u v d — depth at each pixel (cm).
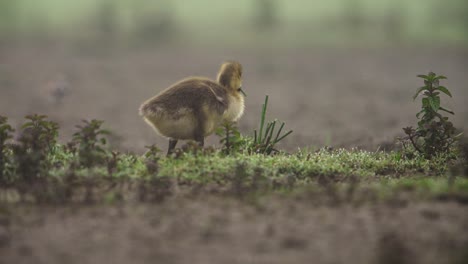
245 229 1073
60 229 1093
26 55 6844
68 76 5672
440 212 1128
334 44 7856
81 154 1420
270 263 948
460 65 6231
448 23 8950
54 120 3647
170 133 1670
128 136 3042
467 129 2928
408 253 958
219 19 9488
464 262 929
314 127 3334
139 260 965
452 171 1420
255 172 1384
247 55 7119
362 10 9769
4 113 3906
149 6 10044
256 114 3903
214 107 1680
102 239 1045
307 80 5578
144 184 1346
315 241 1019
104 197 1259
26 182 1345
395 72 5941
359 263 941
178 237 1047
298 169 1465
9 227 1105
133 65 6391
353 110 4056
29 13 9531
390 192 1252
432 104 1612
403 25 8706
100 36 8181
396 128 3256
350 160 1588
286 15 9706
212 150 1512
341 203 1198
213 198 1259
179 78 5681
